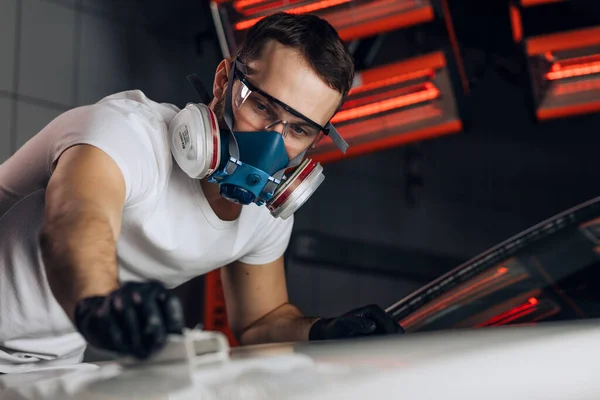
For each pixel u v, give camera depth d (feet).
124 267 4.79
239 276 5.47
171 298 2.22
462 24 18.15
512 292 5.57
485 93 28.09
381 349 2.15
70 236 3.08
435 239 26.20
